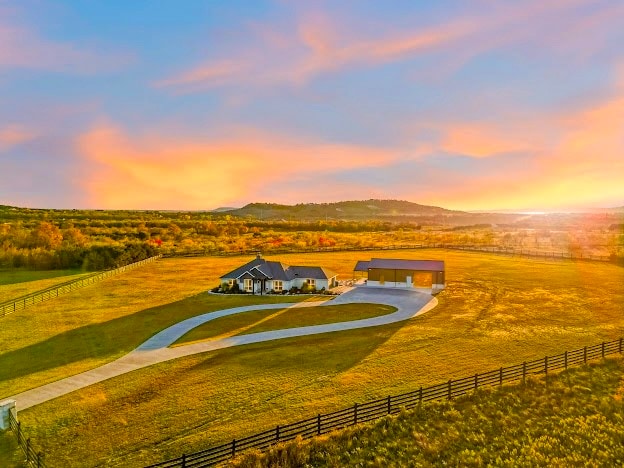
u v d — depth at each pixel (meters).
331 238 122.44
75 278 64.19
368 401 23.36
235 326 38.31
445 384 23.73
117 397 23.95
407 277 57.66
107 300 48.75
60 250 76.75
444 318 41.00
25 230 90.50
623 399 23.98
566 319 40.47
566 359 27.98
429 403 22.91
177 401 23.47
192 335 35.53
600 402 23.67
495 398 23.89
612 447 19.73
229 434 20.16
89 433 20.27
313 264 78.19
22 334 35.72
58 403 23.20
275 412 22.22
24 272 70.56
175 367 28.39
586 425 21.44
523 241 117.88
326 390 24.83
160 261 81.31
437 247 103.56
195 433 20.27
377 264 59.12
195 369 28.03
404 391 24.69
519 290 54.53
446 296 51.38
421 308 45.28
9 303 47.44
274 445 18.88
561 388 25.11
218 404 23.11
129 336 35.16
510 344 33.06
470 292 53.53
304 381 26.08
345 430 20.30
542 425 21.44
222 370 27.83
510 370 27.14
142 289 55.25
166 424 21.08
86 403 23.20
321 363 29.06
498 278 63.22
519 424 21.50
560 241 115.56
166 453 18.72
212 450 18.16
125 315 42.06
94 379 26.42
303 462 18.27
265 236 125.69
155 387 25.28
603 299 49.00
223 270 70.75
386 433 20.47
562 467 18.25
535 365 27.97
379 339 34.31
